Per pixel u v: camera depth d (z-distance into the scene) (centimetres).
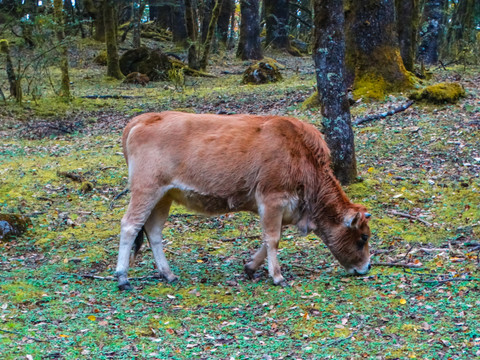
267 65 2058
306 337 473
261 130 595
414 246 700
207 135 593
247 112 1444
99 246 745
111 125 1453
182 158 589
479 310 502
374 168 963
